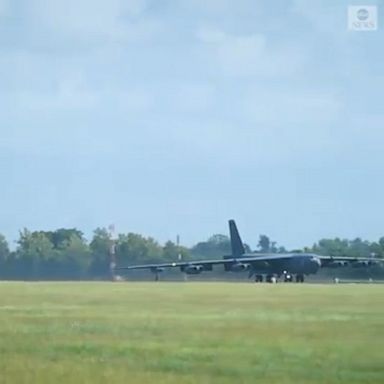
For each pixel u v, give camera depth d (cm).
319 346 8456
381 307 12750
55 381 7238
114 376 7350
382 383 7169
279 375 7438
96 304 14150
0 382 7119
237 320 10919
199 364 7762
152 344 8762
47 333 9625
